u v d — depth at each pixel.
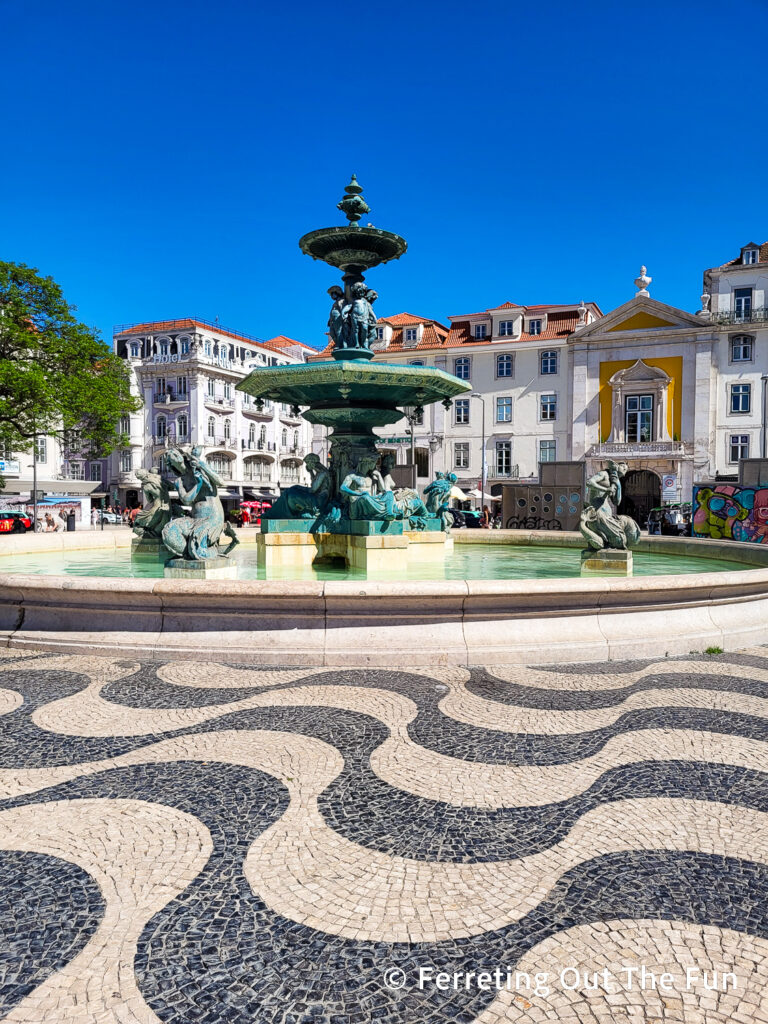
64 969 1.96
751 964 1.99
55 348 23.83
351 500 9.17
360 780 3.25
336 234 9.25
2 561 9.88
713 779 3.28
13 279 23.42
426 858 2.57
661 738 3.81
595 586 5.59
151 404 48.72
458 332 43.97
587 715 4.20
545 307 42.03
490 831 2.78
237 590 5.35
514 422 41.28
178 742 3.71
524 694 4.62
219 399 48.78
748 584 6.18
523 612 5.58
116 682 4.85
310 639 5.39
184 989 1.89
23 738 3.77
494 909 2.26
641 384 37.50
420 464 43.66
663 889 2.37
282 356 55.97
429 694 4.60
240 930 2.14
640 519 40.12
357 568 8.79
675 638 5.79
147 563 9.52
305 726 3.97
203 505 6.98
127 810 2.93
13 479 38.16
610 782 3.25
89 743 3.69
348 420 9.66
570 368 39.69
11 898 2.30
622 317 38.12
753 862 2.55
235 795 3.08
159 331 48.78
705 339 36.19
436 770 3.37
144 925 2.16
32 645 5.79
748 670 5.29
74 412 24.30
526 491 23.41
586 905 2.28
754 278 35.97
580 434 39.19
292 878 2.43
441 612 5.49
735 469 36.22
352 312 9.89
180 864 2.51
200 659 5.44
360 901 2.30
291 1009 1.82
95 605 5.73
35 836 2.71
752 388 35.75
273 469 53.75
